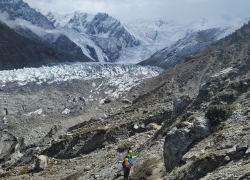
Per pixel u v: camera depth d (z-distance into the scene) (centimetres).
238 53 10200
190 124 2391
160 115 6122
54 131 8812
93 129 6519
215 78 3512
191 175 1736
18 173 4831
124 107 11175
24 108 13012
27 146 8269
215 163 1706
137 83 16750
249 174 1409
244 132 1850
